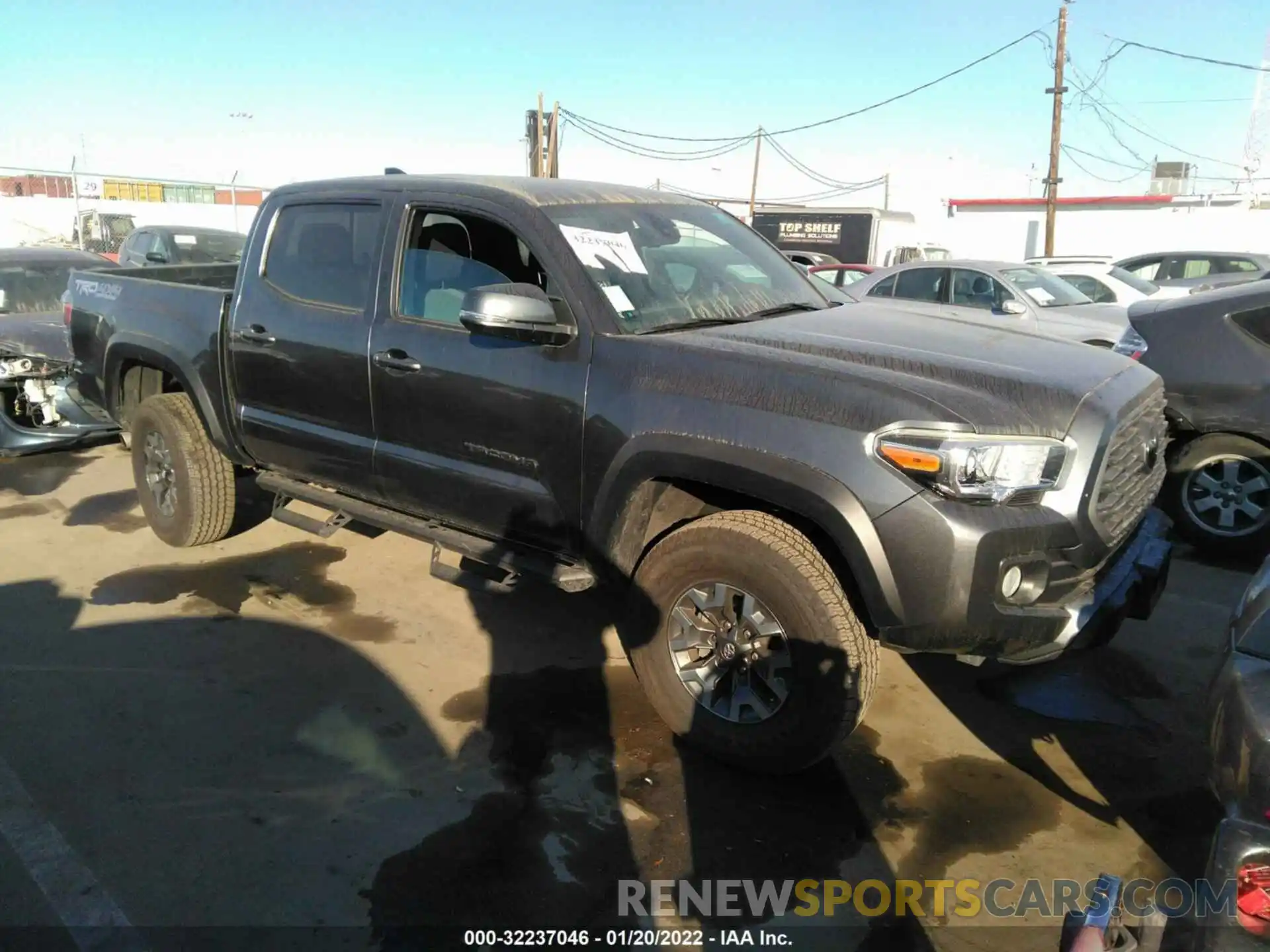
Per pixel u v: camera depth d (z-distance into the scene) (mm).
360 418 4074
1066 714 3699
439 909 2611
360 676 3908
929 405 2750
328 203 4277
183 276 6254
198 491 5008
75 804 3037
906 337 3375
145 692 3740
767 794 3156
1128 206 33125
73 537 5496
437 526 4043
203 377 4734
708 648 3277
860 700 2957
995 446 2697
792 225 32219
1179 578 5031
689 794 3146
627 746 3424
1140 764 3359
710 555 3131
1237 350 5004
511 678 3912
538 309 3305
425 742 3424
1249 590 2270
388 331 3908
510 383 3504
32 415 6789
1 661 3973
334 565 5105
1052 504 2824
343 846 2863
